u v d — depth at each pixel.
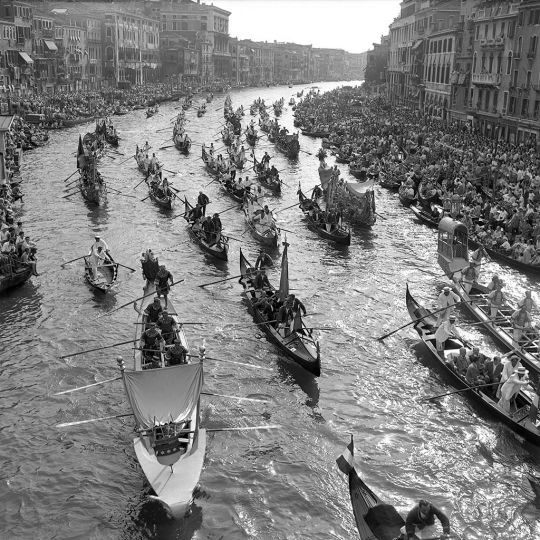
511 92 61.16
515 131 60.66
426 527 13.09
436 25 96.94
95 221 39.12
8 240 28.47
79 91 117.38
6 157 49.66
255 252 33.97
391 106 108.75
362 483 14.30
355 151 63.03
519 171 43.75
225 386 20.95
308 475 17.06
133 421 19.02
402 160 56.84
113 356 22.61
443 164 49.47
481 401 19.55
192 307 26.73
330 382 21.36
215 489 16.45
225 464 17.34
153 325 21.36
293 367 22.12
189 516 15.56
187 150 66.81
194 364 17.34
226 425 18.97
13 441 18.06
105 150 64.75
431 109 92.12
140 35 151.75
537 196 38.22
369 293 28.67
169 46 171.00
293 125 100.62
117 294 27.84
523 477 17.12
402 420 19.42
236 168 56.31
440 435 18.73
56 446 17.91
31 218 39.44
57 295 27.56
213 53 190.25
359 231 38.38
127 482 16.59
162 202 42.25
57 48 110.31
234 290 28.67
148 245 34.81
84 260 30.95
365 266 32.22
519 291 28.84
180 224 38.84
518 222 33.91
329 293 28.59
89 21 126.69
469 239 34.25
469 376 19.97
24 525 15.23
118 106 104.56
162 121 96.69
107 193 45.91
